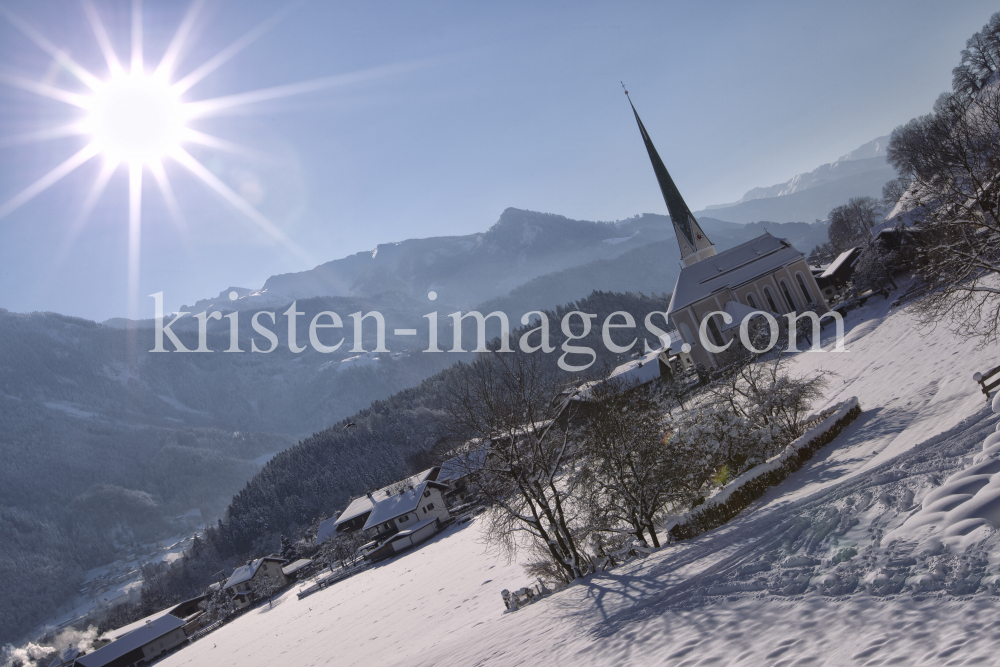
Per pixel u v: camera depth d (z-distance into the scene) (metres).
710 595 14.77
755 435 29.95
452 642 26.27
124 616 185.38
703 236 102.06
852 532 13.93
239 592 133.75
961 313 31.30
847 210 160.12
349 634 50.22
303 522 189.12
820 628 10.62
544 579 29.95
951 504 12.45
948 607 9.47
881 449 23.38
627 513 27.67
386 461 189.25
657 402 29.81
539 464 27.16
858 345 56.38
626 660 13.27
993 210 27.55
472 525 82.75
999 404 18.53
